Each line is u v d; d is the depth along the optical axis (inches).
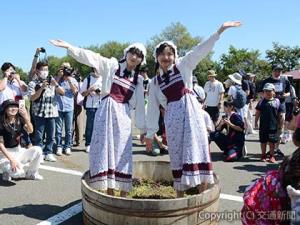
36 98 281.0
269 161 298.5
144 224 137.9
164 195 190.1
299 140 110.3
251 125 449.7
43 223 167.8
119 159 162.6
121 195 171.9
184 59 159.3
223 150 309.6
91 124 319.3
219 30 150.9
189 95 159.5
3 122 224.2
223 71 1833.2
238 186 227.9
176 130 159.2
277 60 1638.8
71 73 312.2
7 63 284.8
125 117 163.5
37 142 285.7
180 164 160.4
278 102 293.1
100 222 146.3
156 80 165.6
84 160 291.7
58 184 226.1
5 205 189.5
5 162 226.1
